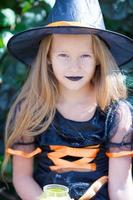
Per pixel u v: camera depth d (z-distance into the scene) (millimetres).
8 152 2582
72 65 2434
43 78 2533
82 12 2420
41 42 2529
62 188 2334
